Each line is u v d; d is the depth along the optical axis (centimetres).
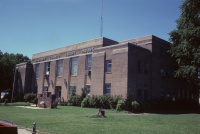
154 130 1125
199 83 3194
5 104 2869
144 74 2862
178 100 3234
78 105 3102
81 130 1057
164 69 3253
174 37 3089
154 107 2606
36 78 4553
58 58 4006
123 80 2617
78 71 3472
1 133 647
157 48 3133
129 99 2347
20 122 1280
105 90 2869
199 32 2572
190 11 2742
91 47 3331
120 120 1515
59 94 3894
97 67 3030
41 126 1151
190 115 2166
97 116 1664
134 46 2755
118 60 2742
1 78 4344
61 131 1020
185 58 2883
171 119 1694
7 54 5388
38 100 2725
